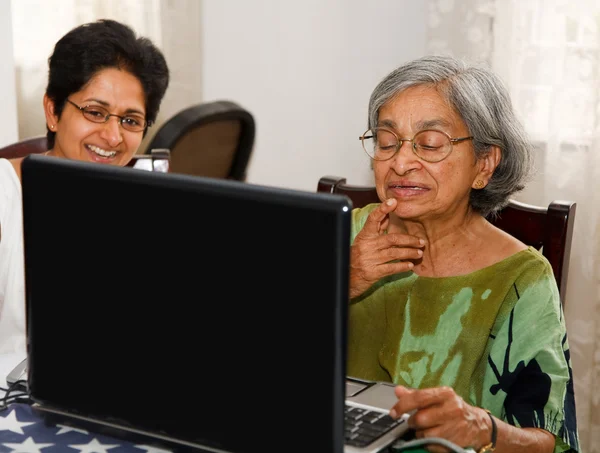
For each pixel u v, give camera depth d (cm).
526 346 140
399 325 152
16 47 292
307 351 93
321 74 330
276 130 345
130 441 111
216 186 95
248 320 95
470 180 146
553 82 272
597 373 280
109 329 104
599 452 283
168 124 227
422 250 154
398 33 313
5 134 267
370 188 180
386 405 121
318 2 324
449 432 113
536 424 135
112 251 102
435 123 141
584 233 275
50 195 104
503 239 151
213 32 344
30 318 110
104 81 169
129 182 99
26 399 125
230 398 98
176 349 100
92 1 304
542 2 269
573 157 273
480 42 282
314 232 90
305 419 94
